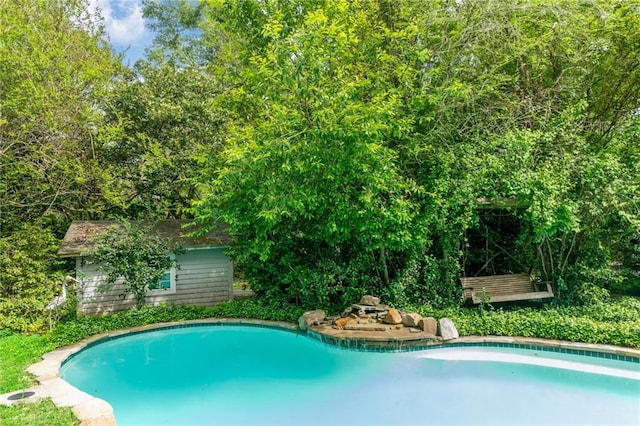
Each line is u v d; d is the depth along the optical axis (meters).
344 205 9.52
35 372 7.14
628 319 8.84
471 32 10.34
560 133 9.70
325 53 9.23
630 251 11.94
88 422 5.03
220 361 8.75
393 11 11.99
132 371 8.21
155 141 15.22
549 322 8.71
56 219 15.33
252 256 12.29
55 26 14.41
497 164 9.39
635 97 11.02
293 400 6.75
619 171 9.20
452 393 6.86
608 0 10.34
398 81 11.16
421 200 10.40
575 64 10.71
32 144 13.72
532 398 6.58
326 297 11.41
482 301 10.22
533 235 10.49
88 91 15.18
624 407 6.20
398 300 10.73
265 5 11.43
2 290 10.46
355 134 8.65
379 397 6.80
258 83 10.59
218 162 12.67
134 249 11.85
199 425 5.87
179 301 13.66
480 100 10.93
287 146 8.82
